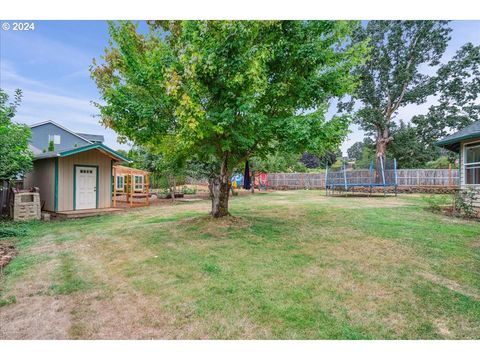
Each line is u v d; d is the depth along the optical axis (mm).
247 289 3416
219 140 6559
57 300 3230
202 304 3061
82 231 7344
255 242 5570
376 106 26750
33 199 9844
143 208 12719
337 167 33500
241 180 27234
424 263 4316
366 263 4332
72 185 11727
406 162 27797
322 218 8258
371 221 7711
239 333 2576
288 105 6793
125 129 6609
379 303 3072
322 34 6391
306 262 4387
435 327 2652
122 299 3221
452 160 25594
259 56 5215
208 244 5457
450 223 7391
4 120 8539
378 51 25281
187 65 5219
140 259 4668
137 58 6543
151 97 6645
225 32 5430
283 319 2762
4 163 8328
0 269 4285
